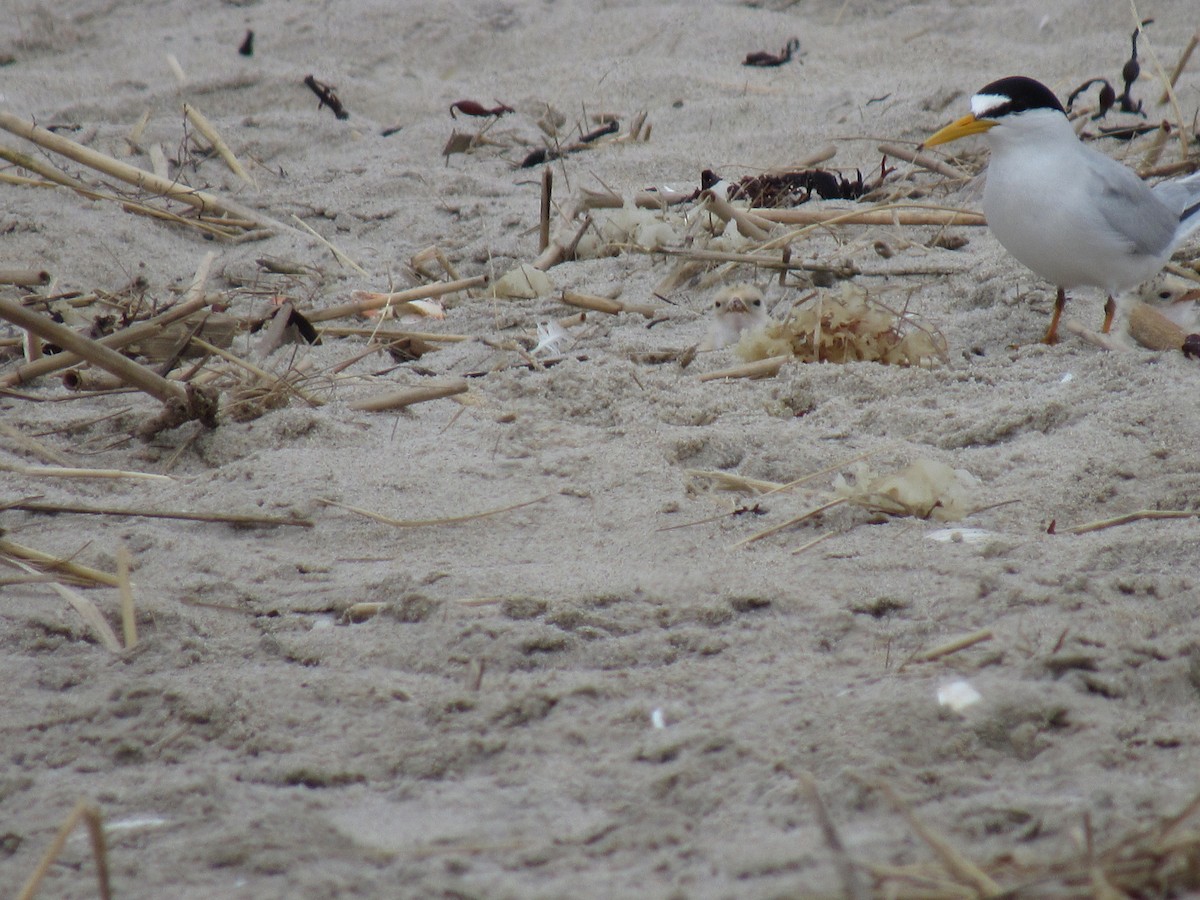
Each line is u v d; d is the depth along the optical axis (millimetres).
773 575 6746
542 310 11867
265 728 5617
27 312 8570
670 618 6379
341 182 16234
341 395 9719
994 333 10883
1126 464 7973
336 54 21281
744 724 5352
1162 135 14328
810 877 4270
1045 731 5230
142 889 4512
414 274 13297
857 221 13625
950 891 3984
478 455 8586
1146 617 6059
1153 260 10398
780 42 20734
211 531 7715
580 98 19375
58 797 5168
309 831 4855
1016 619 6113
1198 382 9125
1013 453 8258
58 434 9266
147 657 6254
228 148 17109
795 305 10617
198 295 11531
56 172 14969
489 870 4566
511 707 5652
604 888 4367
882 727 5234
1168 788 4711
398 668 6109
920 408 9156
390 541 7500
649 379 9906
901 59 19766
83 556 7273
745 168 16266
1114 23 19844
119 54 21219
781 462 8383
